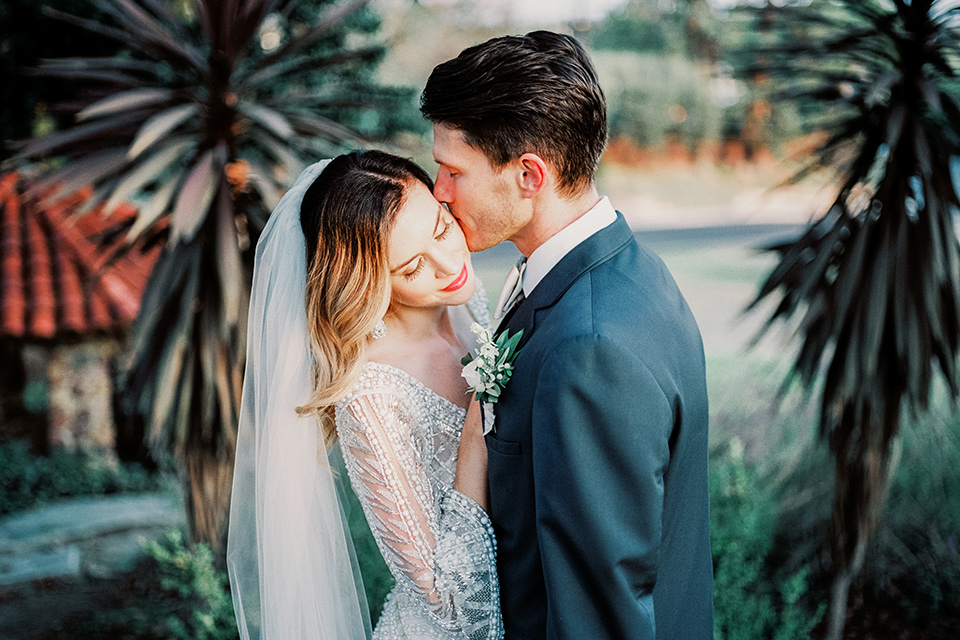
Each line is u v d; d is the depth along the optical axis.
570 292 1.31
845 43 2.95
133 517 4.76
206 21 2.92
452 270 1.45
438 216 1.44
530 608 1.42
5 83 5.50
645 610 1.21
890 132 2.63
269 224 1.67
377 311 1.46
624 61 22.27
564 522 1.19
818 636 3.18
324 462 1.61
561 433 1.19
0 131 5.68
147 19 2.99
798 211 17.86
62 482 5.25
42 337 5.26
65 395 5.47
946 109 2.71
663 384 1.23
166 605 3.87
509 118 1.25
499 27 16.31
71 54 5.58
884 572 3.54
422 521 1.47
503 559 1.45
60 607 3.97
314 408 1.49
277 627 1.58
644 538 1.20
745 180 20.75
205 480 3.13
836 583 3.06
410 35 12.23
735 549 2.74
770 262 12.35
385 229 1.41
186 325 2.94
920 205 2.80
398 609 1.61
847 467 2.96
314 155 3.25
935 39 2.75
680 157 21.89
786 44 3.16
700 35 22.12
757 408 4.34
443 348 1.64
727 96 21.55
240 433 1.75
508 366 1.34
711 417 4.37
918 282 2.77
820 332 2.95
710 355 7.02
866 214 2.90
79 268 5.31
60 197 2.88
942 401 3.92
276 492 1.57
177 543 2.71
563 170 1.30
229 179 3.10
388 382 1.49
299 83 4.96
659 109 21.61
